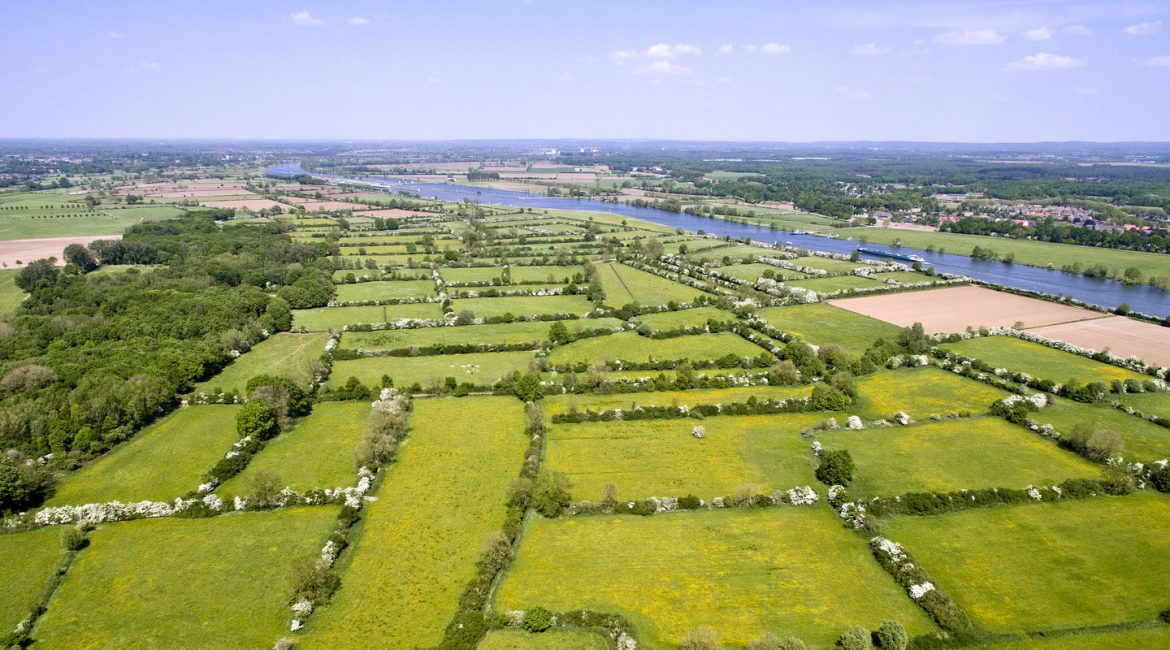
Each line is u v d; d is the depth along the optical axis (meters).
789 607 61.53
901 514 76.00
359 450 85.75
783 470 86.06
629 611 61.12
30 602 62.44
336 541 69.94
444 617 60.78
